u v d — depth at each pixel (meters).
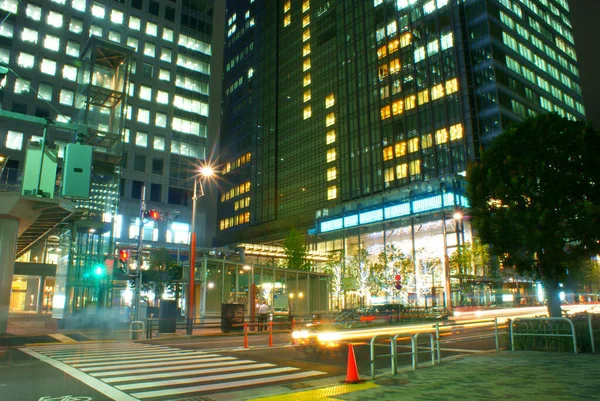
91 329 28.64
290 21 114.56
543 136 16.02
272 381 10.62
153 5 71.44
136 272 28.33
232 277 43.59
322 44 102.50
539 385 9.02
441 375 10.53
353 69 92.81
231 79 135.25
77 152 9.66
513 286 58.78
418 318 30.84
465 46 75.25
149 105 67.94
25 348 18.66
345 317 26.94
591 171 15.17
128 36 67.88
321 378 11.03
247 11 133.62
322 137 97.19
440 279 57.62
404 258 57.81
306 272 48.41
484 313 43.19
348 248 77.38
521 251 16.56
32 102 56.31
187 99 72.12
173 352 16.73
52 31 60.19
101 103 36.50
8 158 53.09
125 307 37.56
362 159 86.56
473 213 17.50
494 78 70.62
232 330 27.67
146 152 66.25
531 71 82.62
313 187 96.75
